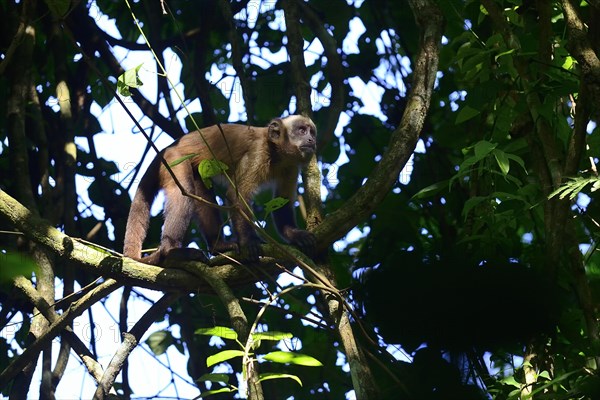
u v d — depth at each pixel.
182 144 9.68
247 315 10.70
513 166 8.27
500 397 6.48
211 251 8.73
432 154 11.04
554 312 4.95
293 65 9.44
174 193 9.19
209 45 12.41
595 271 7.36
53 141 10.70
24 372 8.59
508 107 7.91
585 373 5.97
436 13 7.74
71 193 10.03
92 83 11.94
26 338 10.32
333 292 6.09
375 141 12.06
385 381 6.39
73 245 7.47
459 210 10.49
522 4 8.49
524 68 7.52
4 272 1.97
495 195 6.91
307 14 10.22
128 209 11.05
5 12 10.32
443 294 4.93
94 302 7.60
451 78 11.40
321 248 7.30
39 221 7.51
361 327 6.03
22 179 9.13
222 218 10.54
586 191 7.31
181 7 12.18
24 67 9.75
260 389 5.01
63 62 10.62
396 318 5.07
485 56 8.05
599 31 6.65
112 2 12.36
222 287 6.72
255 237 9.21
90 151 11.05
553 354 6.30
